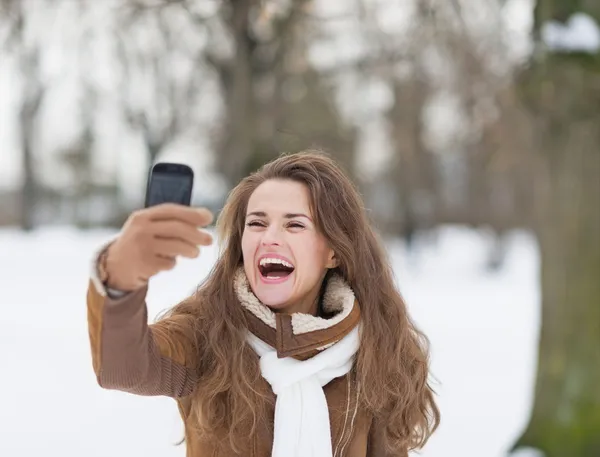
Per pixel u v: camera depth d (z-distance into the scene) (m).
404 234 21.09
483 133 12.04
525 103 4.71
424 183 19.67
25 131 15.95
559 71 4.50
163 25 8.77
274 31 8.28
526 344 10.05
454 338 10.46
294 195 1.95
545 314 4.80
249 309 1.91
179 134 10.91
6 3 8.67
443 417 6.55
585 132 4.60
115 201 19.00
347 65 9.52
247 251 1.93
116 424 6.29
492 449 5.64
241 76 8.41
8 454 5.49
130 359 1.58
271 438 1.88
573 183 4.65
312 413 1.86
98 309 1.50
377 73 9.77
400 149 14.61
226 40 8.91
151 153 10.90
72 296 14.41
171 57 9.17
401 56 9.37
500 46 9.22
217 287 1.98
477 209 21.86
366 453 2.05
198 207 1.48
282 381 1.85
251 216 1.95
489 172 18.52
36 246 24.30
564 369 4.69
